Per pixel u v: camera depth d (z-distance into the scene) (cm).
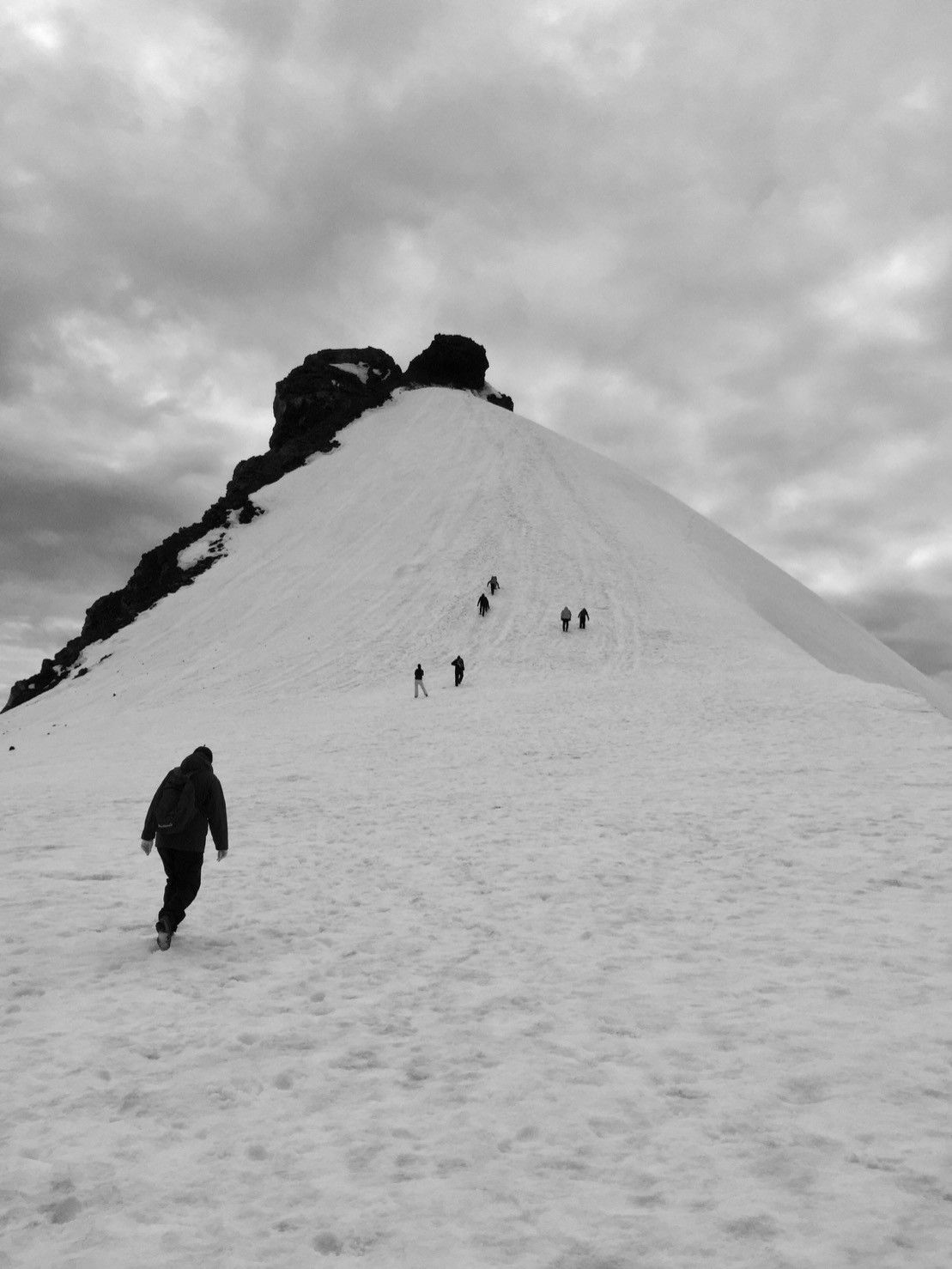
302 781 2000
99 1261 366
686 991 668
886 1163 411
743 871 1034
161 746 2941
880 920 814
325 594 5791
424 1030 621
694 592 5700
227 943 853
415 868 1148
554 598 5503
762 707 2764
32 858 1274
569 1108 491
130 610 6712
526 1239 371
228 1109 507
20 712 5181
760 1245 356
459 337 10750
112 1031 630
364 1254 366
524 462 7700
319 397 9775
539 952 790
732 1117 466
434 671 4522
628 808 1480
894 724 2261
